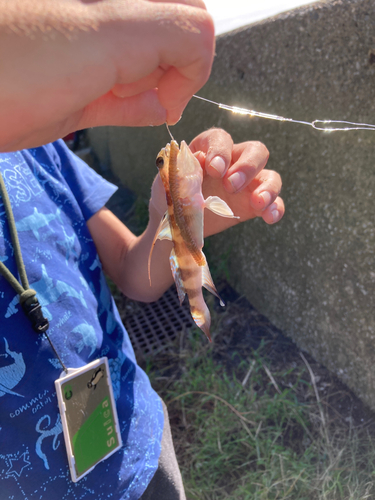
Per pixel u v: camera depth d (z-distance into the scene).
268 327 0.86
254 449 0.63
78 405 0.35
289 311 0.80
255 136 0.78
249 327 0.87
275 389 0.73
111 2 0.20
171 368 0.84
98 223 0.50
